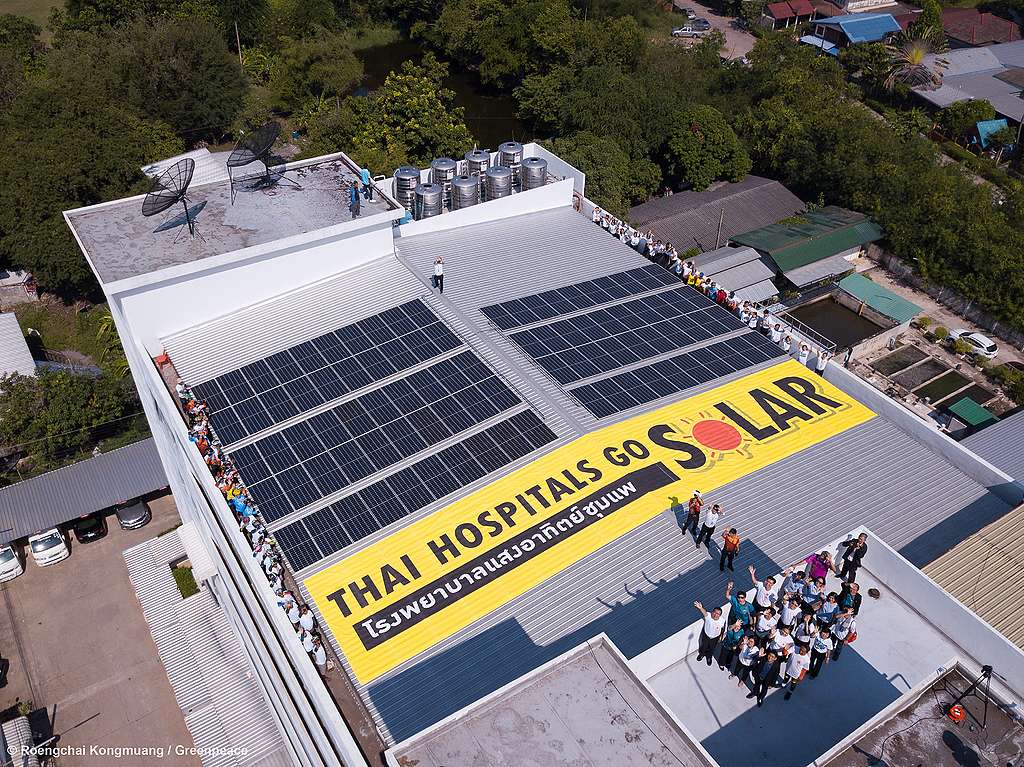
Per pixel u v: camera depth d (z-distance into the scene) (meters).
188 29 96.75
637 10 131.12
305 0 119.31
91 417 59.38
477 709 22.31
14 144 71.25
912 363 66.00
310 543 31.88
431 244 48.91
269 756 39.69
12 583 51.22
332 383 38.94
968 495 35.97
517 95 105.25
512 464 35.00
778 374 41.47
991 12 143.12
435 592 30.45
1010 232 71.75
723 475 35.56
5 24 104.19
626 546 32.28
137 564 49.56
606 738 21.72
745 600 26.88
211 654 44.50
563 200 54.66
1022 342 68.19
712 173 86.00
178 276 40.47
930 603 28.75
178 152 82.75
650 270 48.66
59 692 45.00
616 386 39.28
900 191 77.75
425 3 131.62
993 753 22.39
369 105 86.81
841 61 119.50
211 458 35.06
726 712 26.55
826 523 33.97
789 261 72.12
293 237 42.84
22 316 73.75
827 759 22.27
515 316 43.41
